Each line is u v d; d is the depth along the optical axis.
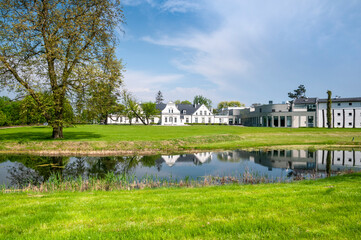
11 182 12.26
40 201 6.68
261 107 73.38
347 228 3.99
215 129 48.28
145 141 24.81
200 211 5.18
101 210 5.49
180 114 85.06
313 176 13.59
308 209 5.07
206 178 12.77
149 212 5.22
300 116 63.09
